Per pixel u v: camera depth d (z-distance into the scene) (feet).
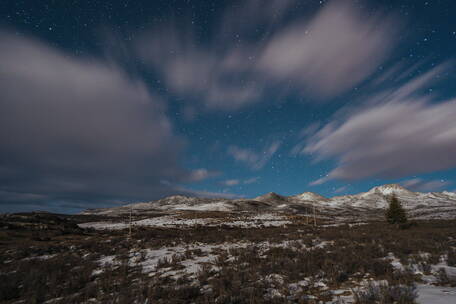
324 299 24.14
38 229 105.81
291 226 150.51
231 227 145.18
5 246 71.15
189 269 40.34
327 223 188.44
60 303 26.76
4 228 98.48
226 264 41.93
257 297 24.41
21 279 37.42
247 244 65.92
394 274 29.91
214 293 26.81
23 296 30.71
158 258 52.24
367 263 35.47
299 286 28.45
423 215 305.12
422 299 21.63
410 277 28.68
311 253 45.39
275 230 110.73
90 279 36.55
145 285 29.89
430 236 67.26
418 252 46.19
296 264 36.96
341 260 39.17
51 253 61.67
